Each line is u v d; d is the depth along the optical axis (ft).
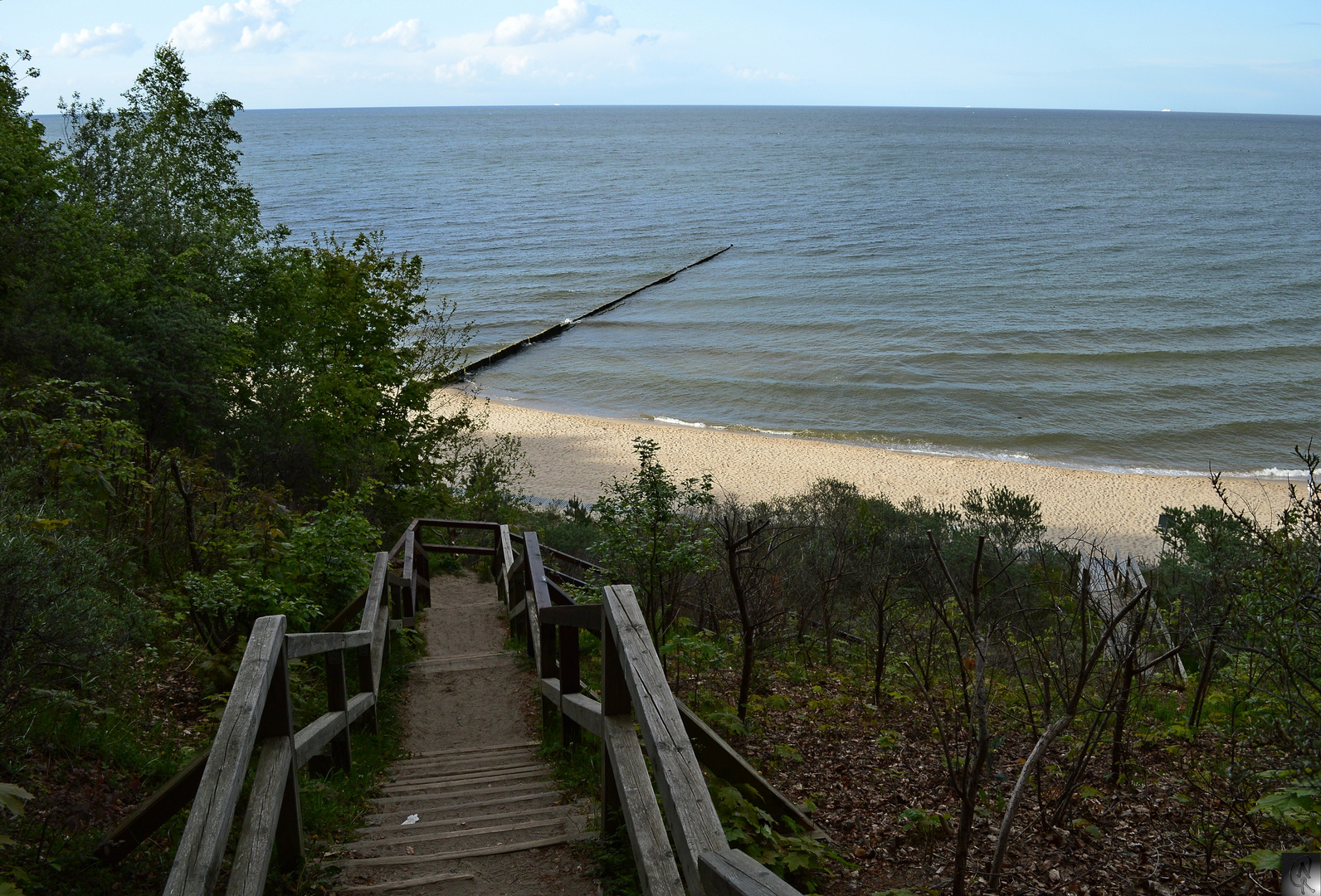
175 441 47.42
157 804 11.35
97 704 15.53
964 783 12.70
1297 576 13.99
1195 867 13.84
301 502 48.37
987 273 210.38
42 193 49.65
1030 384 123.44
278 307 58.29
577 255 245.24
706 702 20.47
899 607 32.89
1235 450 99.04
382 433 56.13
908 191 407.03
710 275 216.54
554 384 128.47
